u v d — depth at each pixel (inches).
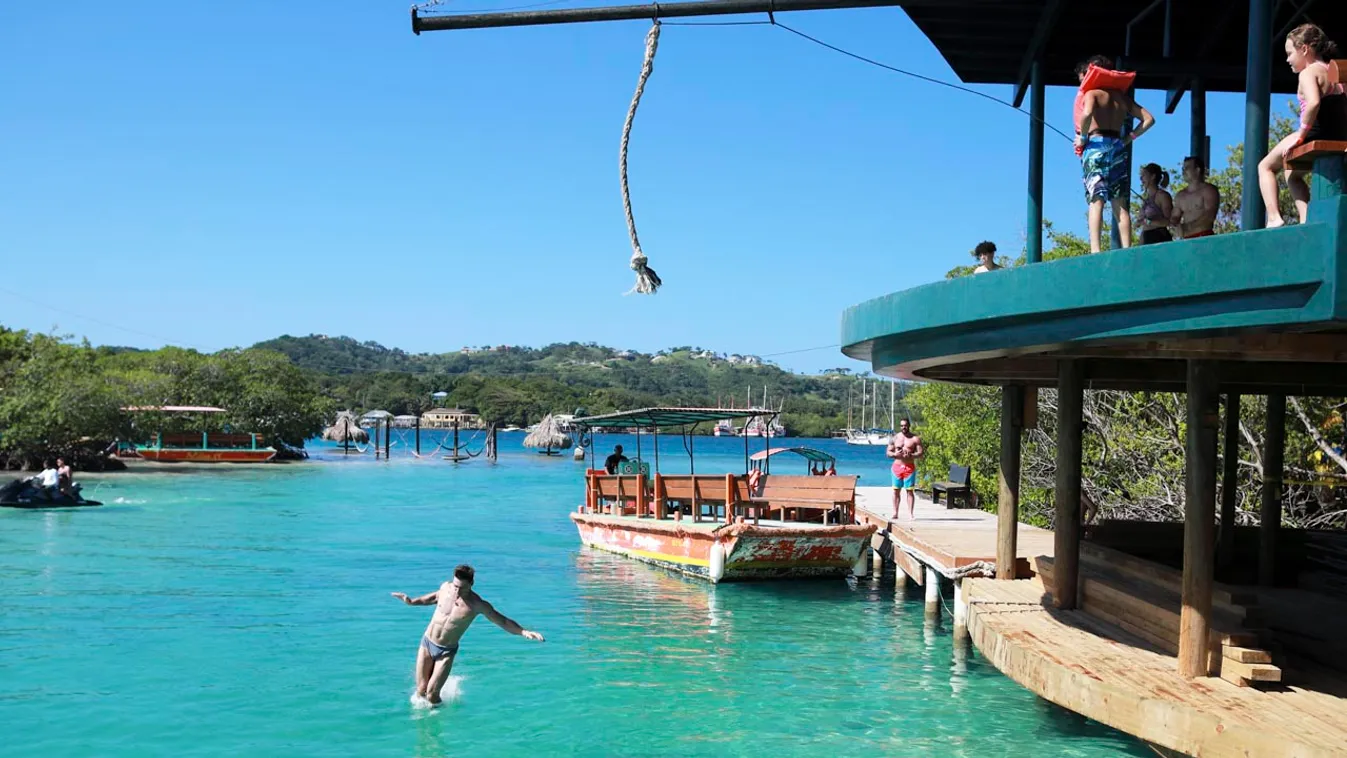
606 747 363.6
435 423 5502.0
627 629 564.1
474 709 407.5
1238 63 438.3
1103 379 414.0
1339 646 326.6
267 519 1156.5
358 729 381.1
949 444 1066.7
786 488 799.7
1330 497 697.0
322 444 4082.2
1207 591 287.9
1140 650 329.1
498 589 692.7
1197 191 315.6
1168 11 393.7
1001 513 481.4
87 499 1266.0
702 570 734.5
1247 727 245.0
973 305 279.9
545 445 3223.4
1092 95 306.0
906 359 341.4
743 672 469.7
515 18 290.7
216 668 465.4
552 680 452.4
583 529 929.5
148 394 2281.0
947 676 466.0
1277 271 209.3
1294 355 268.1
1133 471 810.8
